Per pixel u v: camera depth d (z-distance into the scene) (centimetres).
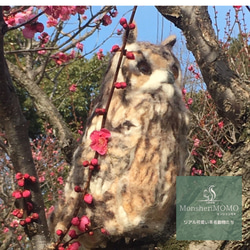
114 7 186
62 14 167
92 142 157
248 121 154
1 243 224
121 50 161
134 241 167
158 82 169
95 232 161
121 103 166
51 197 395
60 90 602
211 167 427
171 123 167
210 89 167
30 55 266
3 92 142
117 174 157
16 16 156
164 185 159
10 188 299
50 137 544
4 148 160
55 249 149
